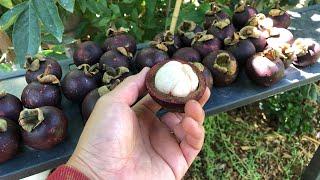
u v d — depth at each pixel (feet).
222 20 1.24
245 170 1.67
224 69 1.10
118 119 0.76
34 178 1.14
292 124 1.82
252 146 1.76
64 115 0.95
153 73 0.85
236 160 1.69
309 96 1.75
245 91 1.15
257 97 1.14
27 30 0.99
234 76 1.12
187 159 0.87
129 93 0.82
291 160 1.73
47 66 1.05
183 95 0.82
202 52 1.16
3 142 0.87
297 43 1.22
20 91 1.12
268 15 1.35
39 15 0.97
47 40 1.35
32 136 0.89
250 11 1.32
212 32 1.22
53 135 0.90
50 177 0.73
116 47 1.13
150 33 1.60
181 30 1.24
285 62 1.20
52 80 1.00
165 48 1.14
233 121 1.84
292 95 1.83
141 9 1.61
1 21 0.98
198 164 1.64
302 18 1.51
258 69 1.12
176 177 0.85
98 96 0.96
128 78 0.85
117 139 0.75
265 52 1.15
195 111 0.77
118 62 1.08
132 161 0.80
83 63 1.11
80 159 0.75
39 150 0.93
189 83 0.83
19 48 0.99
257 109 1.90
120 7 1.55
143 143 0.85
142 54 1.11
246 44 1.17
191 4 1.53
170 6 1.54
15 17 1.02
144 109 0.90
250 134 1.80
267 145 1.77
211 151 1.67
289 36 1.25
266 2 1.69
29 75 1.05
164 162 0.84
